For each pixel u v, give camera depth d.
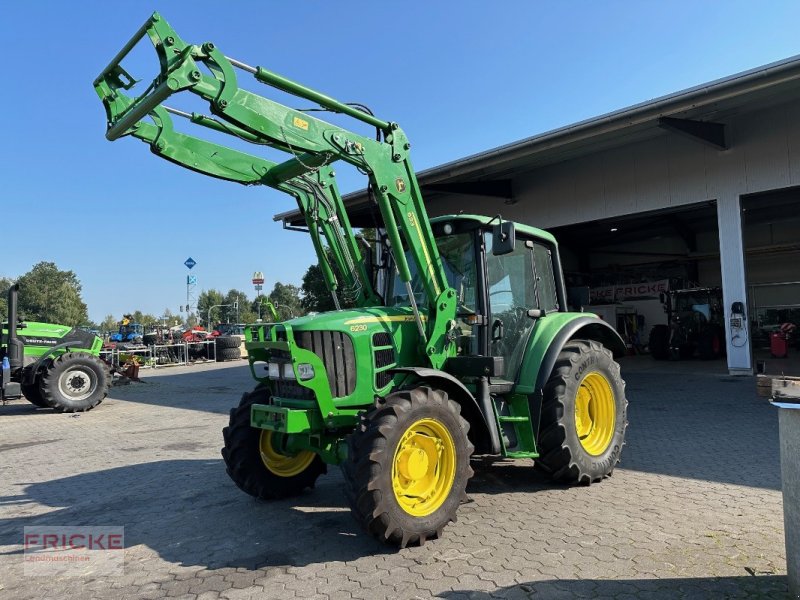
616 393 5.23
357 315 4.29
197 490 5.25
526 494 4.70
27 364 11.66
